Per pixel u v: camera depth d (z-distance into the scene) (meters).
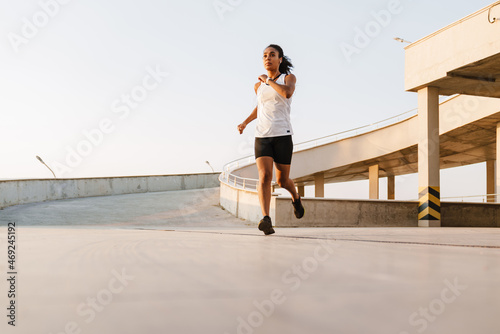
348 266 1.01
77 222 14.19
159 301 0.56
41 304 0.53
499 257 1.39
